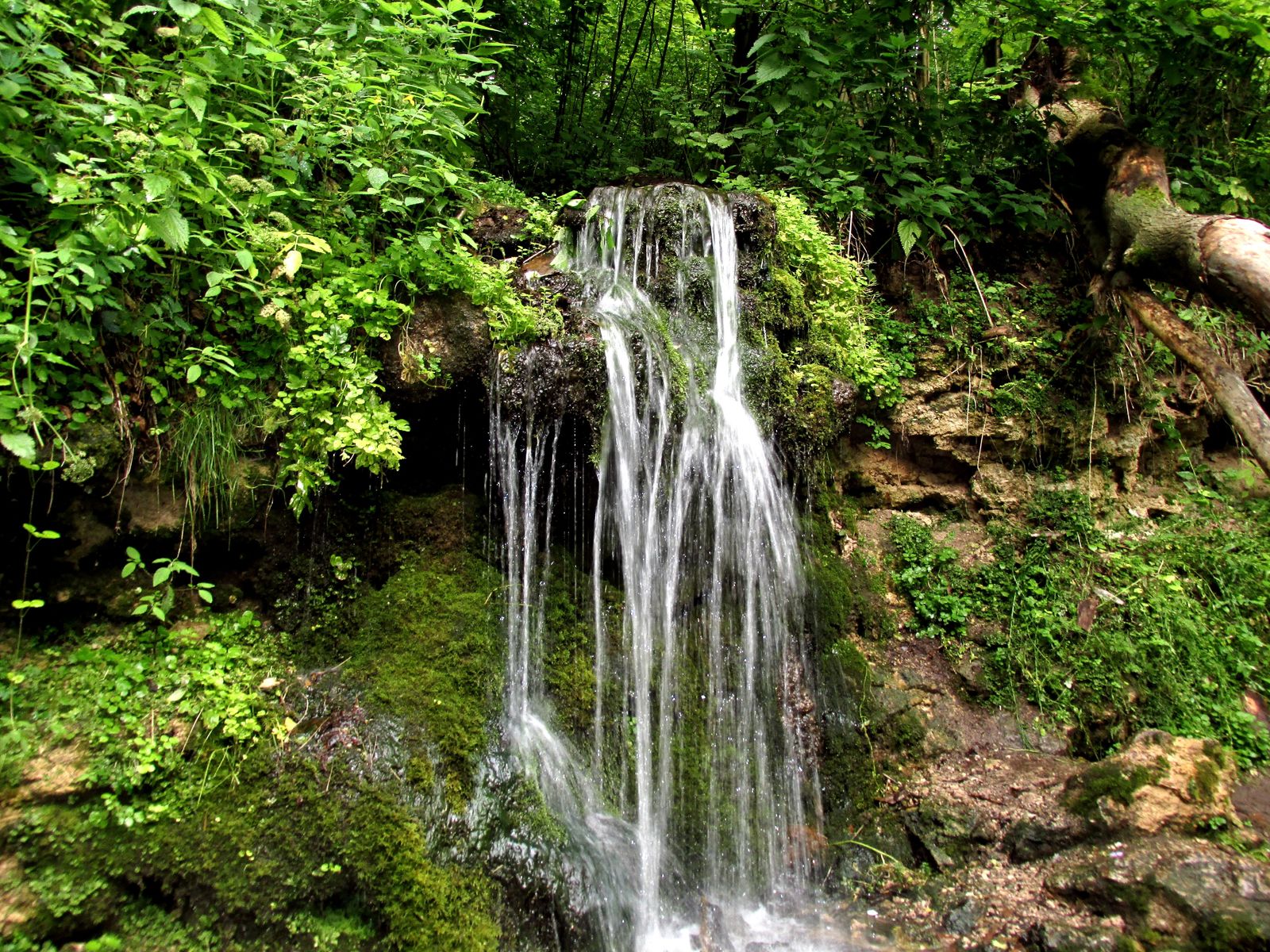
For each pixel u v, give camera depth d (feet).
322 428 10.75
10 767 8.59
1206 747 11.74
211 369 10.50
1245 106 20.31
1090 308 17.81
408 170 12.56
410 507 12.14
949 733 14.03
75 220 9.34
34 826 8.43
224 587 11.12
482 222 14.65
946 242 17.94
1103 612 15.31
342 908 9.38
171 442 10.43
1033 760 13.43
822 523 15.58
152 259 10.08
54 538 8.86
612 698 12.05
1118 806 11.22
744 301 14.51
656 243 14.33
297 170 11.56
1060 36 18.24
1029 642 14.90
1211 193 19.24
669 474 12.76
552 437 11.95
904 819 12.82
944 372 17.19
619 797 11.68
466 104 13.88
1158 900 9.78
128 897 8.75
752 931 11.23
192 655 10.39
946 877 11.80
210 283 9.93
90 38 9.35
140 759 9.16
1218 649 15.05
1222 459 19.88
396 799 9.84
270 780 9.62
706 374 13.56
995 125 18.89
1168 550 16.62
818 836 12.66
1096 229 17.84
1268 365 19.77
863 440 16.83
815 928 11.21
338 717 10.39
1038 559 16.03
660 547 12.72
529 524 12.03
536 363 11.83
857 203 16.71
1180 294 18.62
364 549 12.03
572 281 13.43
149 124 9.50
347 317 10.94
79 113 9.62
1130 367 17.75
